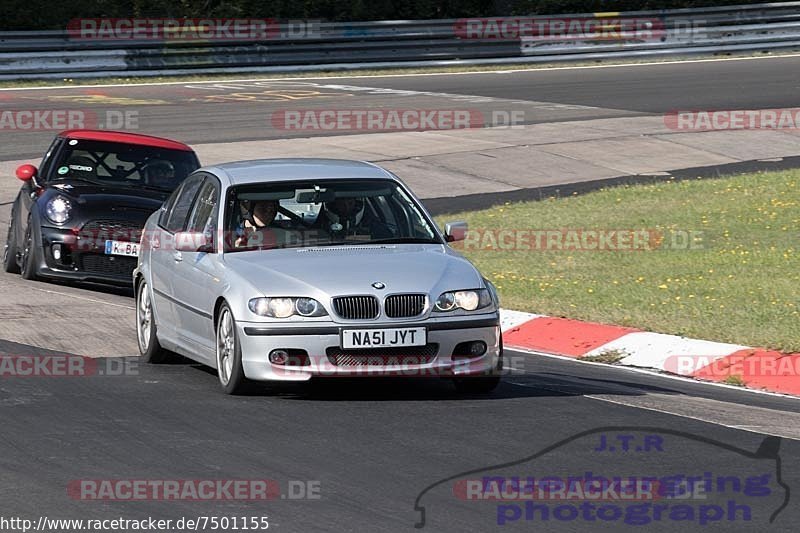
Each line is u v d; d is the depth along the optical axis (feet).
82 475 68.69
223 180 101.86
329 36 359.05
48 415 82.99
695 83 335.06
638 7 408.05
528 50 379.96
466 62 374.84
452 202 212.23
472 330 89.81
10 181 219.41
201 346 96.32
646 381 103.81
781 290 138.51
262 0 368.27
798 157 250.37
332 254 94.43
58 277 145.89
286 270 90.89
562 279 151.02
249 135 257.96
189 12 362.12
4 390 90.74
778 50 401.29
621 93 321.11
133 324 123.34
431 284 89.86
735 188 212.64
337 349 87.56
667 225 185.26
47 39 324.39
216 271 93.97
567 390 96.17
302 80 343.67
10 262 159.22
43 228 146.61
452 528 60.29
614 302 135.44
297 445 75.77
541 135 267.39
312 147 248.73
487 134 267.80
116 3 354.54
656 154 252.62
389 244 97.86
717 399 95.50
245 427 80.33
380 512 62.59
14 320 122.11
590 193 214.69
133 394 90.63
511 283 148.77
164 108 288.30
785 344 111.75
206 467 70.59
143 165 155.33
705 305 131.85
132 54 336.08
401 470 70.33
